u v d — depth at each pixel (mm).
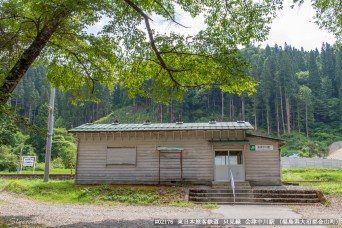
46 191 15023
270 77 98625
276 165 17484
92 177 18422
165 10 10062
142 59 11305
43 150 56812
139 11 9742
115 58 11023
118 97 122688
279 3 8531
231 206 12750
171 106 101438
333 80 117125
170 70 11117
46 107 69125
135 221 8680
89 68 11781
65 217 9188
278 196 13977
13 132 6621
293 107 97875
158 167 18219
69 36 10742
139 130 18172
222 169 17734
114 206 12195
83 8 8180
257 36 9375
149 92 12383
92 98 12633
